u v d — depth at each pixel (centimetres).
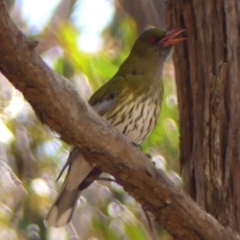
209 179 855
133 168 750
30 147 1323
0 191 1280
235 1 874
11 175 1288
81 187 1011
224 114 859
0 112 1328
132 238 1309
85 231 1298
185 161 888
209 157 858
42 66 652
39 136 1328
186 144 889
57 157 1332
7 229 1257
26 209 1287
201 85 880
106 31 1463
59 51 1374
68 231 1290
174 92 1363
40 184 1302
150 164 758
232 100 855
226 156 851
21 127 1324
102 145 725
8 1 1484
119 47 1430
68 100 681
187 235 797
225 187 848
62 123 694
